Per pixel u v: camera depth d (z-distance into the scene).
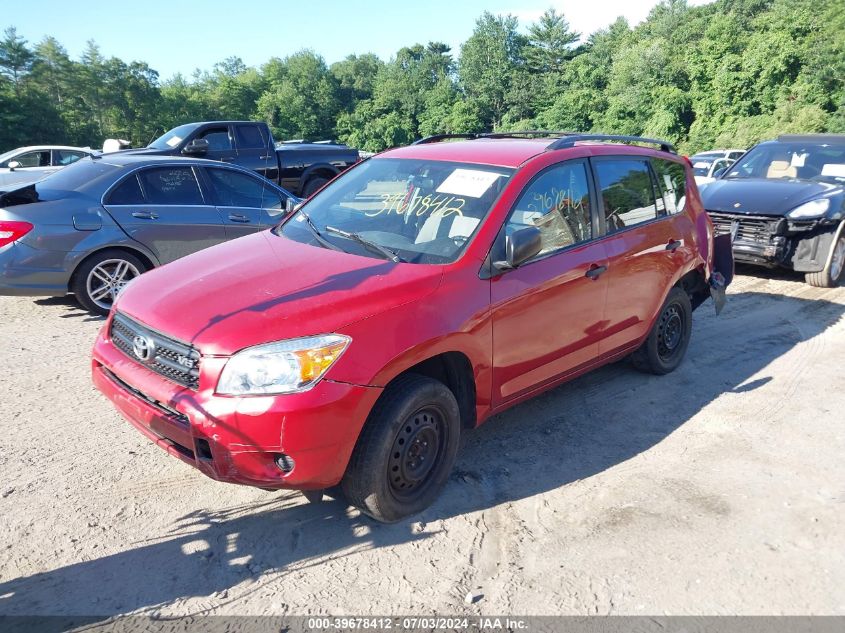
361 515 3.57
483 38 100.75
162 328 3.27
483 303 3.68
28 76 84.44
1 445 4.12
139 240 6.84
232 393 2.99
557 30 97.12
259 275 3.59
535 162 4.25
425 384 3.39
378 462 3.25
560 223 4.33
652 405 5.14
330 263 3.70
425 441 3.55
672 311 5.62
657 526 3.56
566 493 3.86
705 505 3.77
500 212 3.92
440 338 3.42
